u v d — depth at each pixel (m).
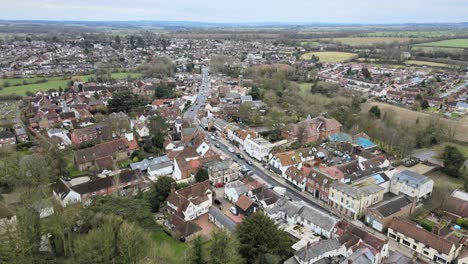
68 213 74.81
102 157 125.88
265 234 74.19
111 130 155.12
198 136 146.62
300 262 73.00
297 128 155.62
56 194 100.88
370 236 80.25
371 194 99.00
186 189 101.62
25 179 101.25
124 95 198.00
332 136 153.12
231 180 119.12
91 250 64.38
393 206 94.50
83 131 149.25
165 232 87.75
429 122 166.38
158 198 100.69
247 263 72.06
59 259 70.81
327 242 77.56
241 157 138.75
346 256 76.69
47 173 107.12
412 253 82.69
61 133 149.62
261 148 134.12
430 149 152.38
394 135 147.88
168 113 185.38
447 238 82.69
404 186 109.06
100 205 81.75
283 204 97.81
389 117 173.88
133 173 113.00
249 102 196.75
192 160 122.44
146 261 64.81
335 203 102.19
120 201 84.50
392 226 88.06
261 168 130.25
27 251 68.19
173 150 133.50
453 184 118.94
